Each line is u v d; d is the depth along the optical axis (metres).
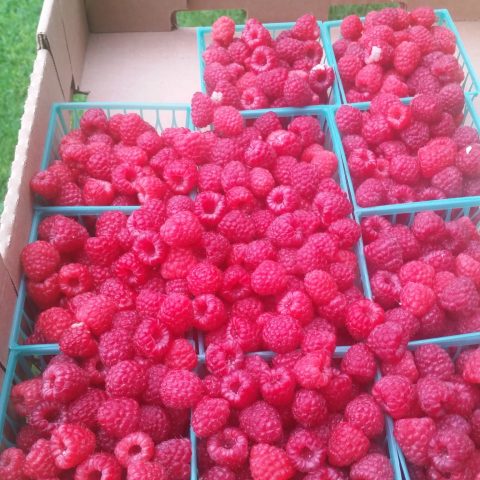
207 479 0.26
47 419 0.28
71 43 0.48
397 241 0.33
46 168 0.39
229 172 0.35
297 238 0.33
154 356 0.29
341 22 0.48
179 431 0.29
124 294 0.32
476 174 0.37
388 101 0.39
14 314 0.32
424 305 0.31
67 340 0.29
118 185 0.37
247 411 0.28
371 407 0.28
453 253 0.35
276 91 0.41
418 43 0.43
